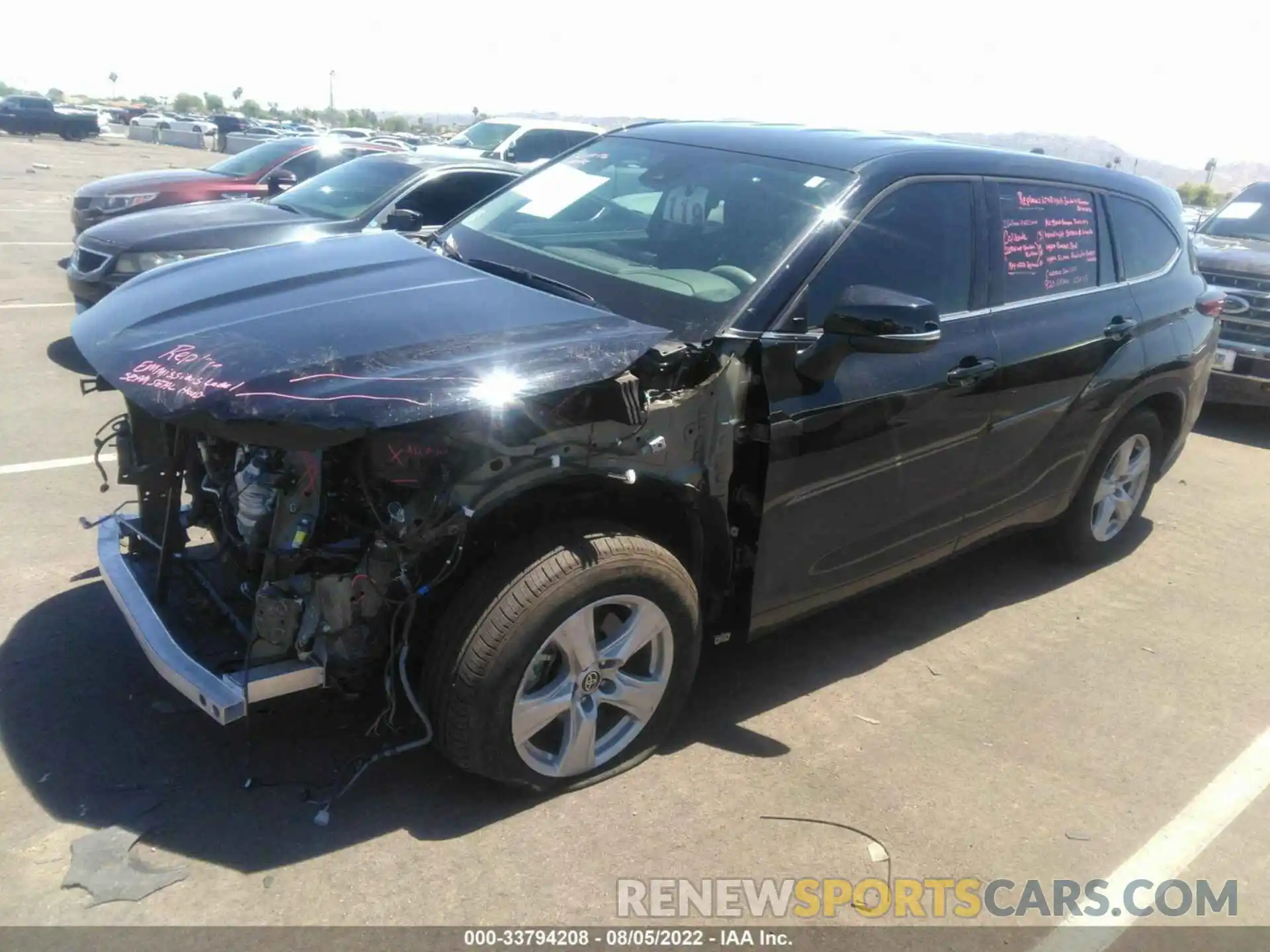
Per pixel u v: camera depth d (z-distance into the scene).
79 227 11.09
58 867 2.64
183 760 3.09
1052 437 4.35
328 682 2.79
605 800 3.09
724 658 4.03
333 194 8.60
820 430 3.27
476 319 2.99
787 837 3.00
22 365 7.48
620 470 2.88
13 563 4.25
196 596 3.21
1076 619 4.64
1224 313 7.96
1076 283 4.44
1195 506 6.36
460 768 3.08
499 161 8.95
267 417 2.46
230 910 2.55
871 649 4.21
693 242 3.55
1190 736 3.75
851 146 3.88
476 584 2.80
